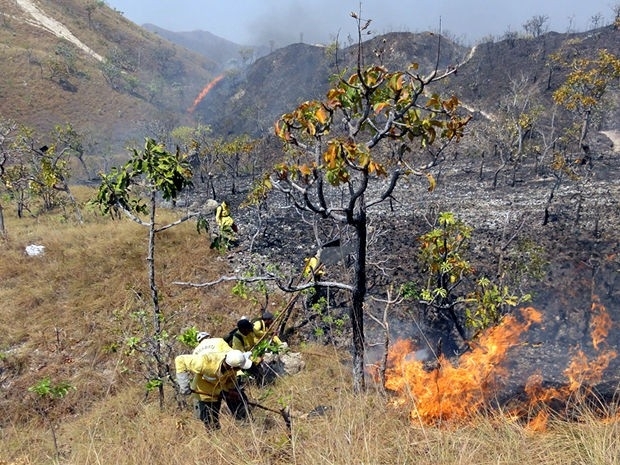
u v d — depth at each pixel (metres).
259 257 13.62
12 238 16.38
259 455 3.45
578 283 9.95
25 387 9.07
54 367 9.51
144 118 75.38
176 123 74.00
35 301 12.09
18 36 89.94
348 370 7.37
